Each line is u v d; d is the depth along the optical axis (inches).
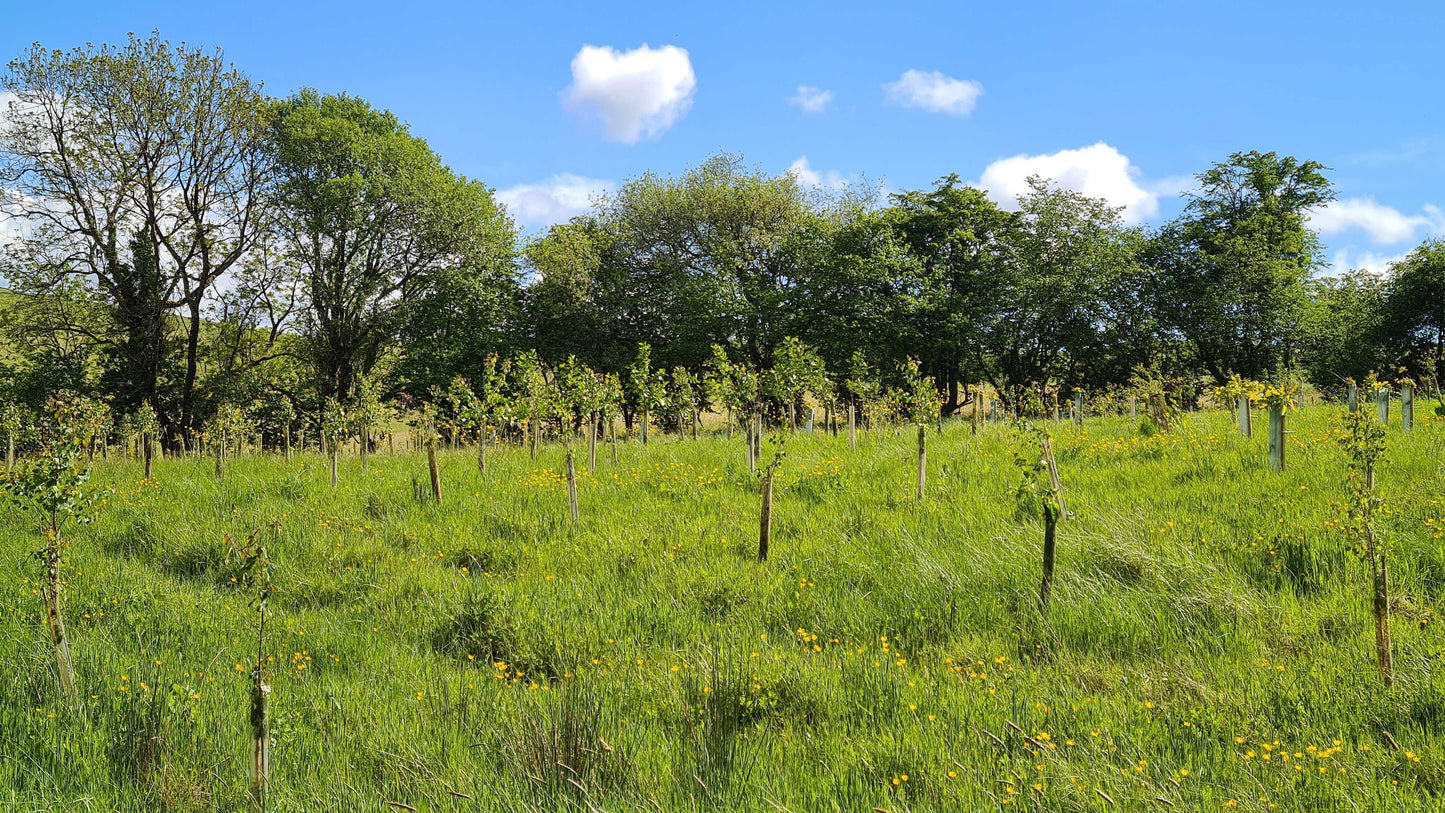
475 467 594.2
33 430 318.3
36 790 166.4
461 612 301.3
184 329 1215.6
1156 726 195.9
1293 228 1537.9
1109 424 697.0
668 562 357.4
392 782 182.9
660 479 517.0
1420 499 328.2
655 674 247.1
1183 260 1537.9
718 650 252.1
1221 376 1558.8
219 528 425.7
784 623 289.6
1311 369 1523.1
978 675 238.5
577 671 254.7
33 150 999.6
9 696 215.5
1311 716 196.1
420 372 1285.7
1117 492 407.5
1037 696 219.8
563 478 529.3
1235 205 1583.4
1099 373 1608.0
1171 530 336.2
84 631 286.4
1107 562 306.7
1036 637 263.0
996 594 293.9
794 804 171.0
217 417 733.3
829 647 269.4
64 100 998.4
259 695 167.6
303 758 193.9
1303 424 570.9
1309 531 309.3
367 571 363.3
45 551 226.7
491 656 277.6
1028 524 362.6
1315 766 172.4
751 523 407.8
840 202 1579.7
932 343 1387.8
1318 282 1708.9
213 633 293.1
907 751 190.4
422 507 470.0
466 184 1342.3
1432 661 213.3
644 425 729.0
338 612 322.3
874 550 353.4
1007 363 1626.5
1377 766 171.6
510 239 1382.9
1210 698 211.3
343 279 1236.5
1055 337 1568.7
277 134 1195.9
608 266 1501.0
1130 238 1576.0
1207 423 627.5
